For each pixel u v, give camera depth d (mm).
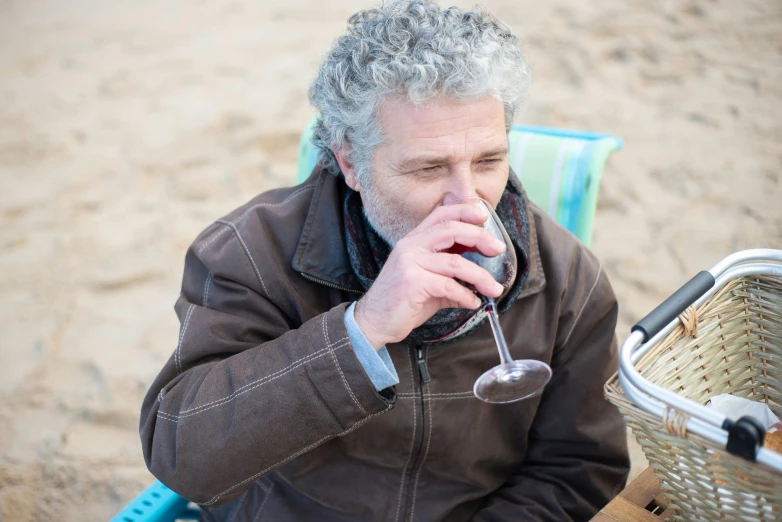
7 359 3965
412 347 1872
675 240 4504
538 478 2039
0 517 3182
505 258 1598
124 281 4496
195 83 6645
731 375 1683
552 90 6074
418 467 1944
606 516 1600
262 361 1671
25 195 5293
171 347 4008
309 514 1962
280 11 8039
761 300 1630
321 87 1811
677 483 1422
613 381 1415
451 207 1576
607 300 1994
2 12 8406
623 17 7078
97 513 3205
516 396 1590
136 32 7746
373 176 1747
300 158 2705
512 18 7207
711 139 5379
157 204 5152
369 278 1846
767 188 4867
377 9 1795
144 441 1791
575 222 2551
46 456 3443
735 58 6305
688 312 1515
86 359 3949
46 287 4469
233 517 2018
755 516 1330
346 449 1898
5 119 6238
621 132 5512
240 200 5145
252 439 1637
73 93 6602
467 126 1651
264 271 1889
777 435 1494
